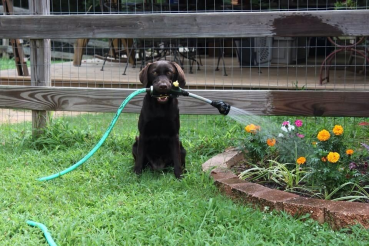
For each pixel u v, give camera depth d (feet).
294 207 6.52
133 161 9.53
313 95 9.80
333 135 7.39
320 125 11.38
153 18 10.01
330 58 15.49
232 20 9.70
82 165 9.20
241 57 18.43
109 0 18.22
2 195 7.48
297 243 5.90
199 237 5.94
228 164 8.62
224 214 6.52
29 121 14.35
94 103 10.71
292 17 9.43
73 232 6.15
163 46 19.04
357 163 8.36
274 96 9.99
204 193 7.50
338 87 14.78
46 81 11.09
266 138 8.52
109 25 10.22
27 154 9.89
